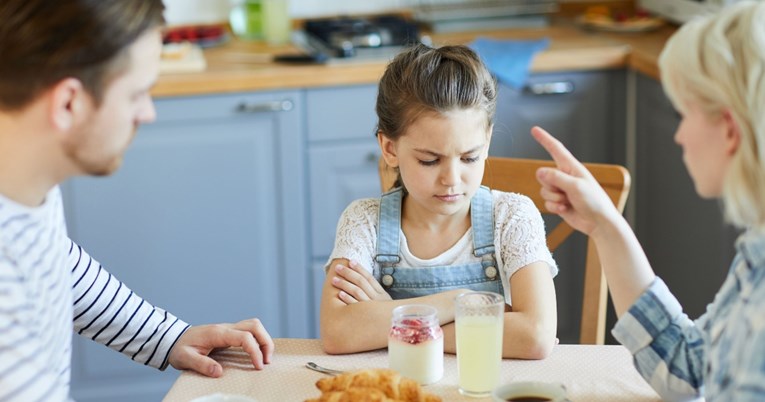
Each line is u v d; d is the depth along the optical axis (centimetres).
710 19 110
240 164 287
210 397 123
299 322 302
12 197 119
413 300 155
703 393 129
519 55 290
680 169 276
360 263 168
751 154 105
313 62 289
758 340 105
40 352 113
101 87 112
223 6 340
